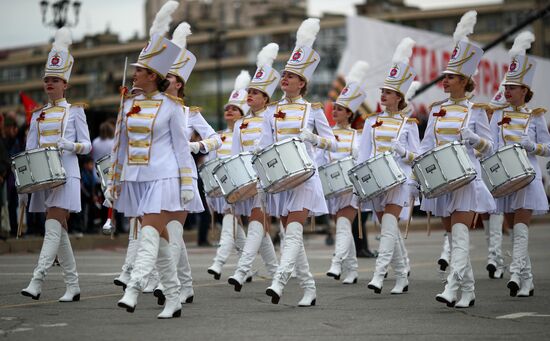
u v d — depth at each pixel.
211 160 12.72
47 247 10.60
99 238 20.94
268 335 8.30
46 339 8.06
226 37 100.50
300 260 10.39
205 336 8.23
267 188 10.05
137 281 8.77
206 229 21.48
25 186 10.50
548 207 11.55
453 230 10.18
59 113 10.98
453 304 10.17
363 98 14.71
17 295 11.44
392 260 11.97
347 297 11.41
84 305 10.47
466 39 10.71
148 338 8.11
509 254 13.80
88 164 20.38
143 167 9.10
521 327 8.81
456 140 10.48
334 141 10.99
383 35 27.33
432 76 29.25
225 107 14.52
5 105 105.62
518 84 12.33
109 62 99.69
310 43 11.06
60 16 26.44
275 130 10.92
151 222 9.00
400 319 9.37
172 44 9.27
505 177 11.06
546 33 66.75
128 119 9.18
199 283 13.05
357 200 12.12
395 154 12.76
